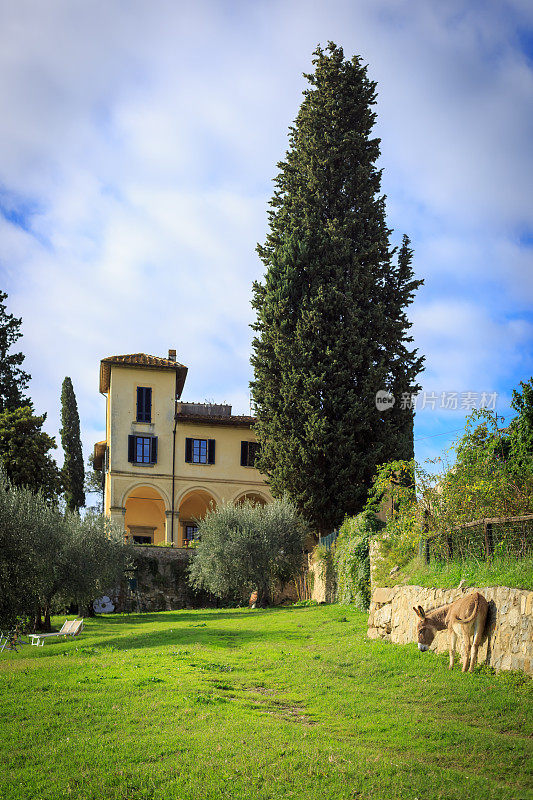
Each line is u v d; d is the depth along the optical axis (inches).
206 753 352.5
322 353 1374.3
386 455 1355.8
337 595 1109.1
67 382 2345.0
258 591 1307.8
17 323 1910.7
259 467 1462.8
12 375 1888.5
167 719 418.3
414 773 308.2
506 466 609.6
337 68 1542.8
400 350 1422.2
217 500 1812.3
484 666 449.1
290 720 414.3
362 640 682.2
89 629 1067.3
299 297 1446.9
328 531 1365.7
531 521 492.1
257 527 1290.6
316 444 1326.3
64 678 575.5
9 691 534.9
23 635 974.4
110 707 457.1
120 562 1299.2
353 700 443.5
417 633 543.8
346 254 1423.5
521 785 293.9
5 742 406.3
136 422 1806.1
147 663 617.3
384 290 1472.7
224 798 299.4
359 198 1480.1
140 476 1781.5
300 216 1493.6
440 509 650.2
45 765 364.2
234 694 480.4
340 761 327.3
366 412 1341.0
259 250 1533.0
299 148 1533.0
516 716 367.2
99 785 327.9
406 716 392.8
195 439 1833.2
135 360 1840.6
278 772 320.2
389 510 844.0
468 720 379.2
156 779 327.6
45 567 1038.4
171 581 1512.1
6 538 859.4
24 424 1541.6
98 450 2127.2
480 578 508.4
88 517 1244.5
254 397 1460.4
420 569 661.3
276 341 1414.9
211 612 1251.2
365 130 1536.7
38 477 1517.0
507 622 438.0
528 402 600.1
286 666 573.9
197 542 1521.9
